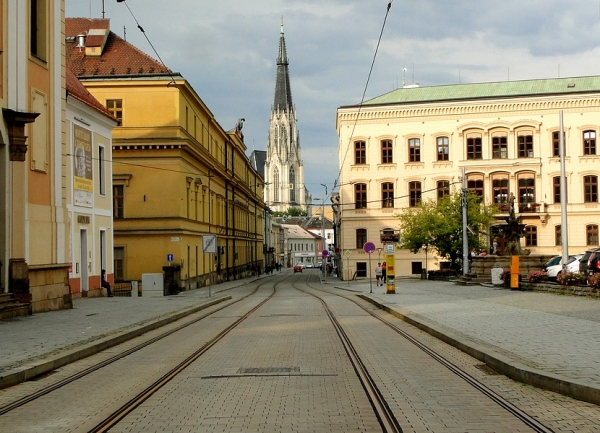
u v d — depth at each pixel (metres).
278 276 93.62
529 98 63.19
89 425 7.80
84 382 10.83
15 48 22.50
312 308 26.67
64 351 13.30
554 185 63.25
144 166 46.81
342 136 67.25
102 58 48.75
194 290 48.69
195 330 18.77
